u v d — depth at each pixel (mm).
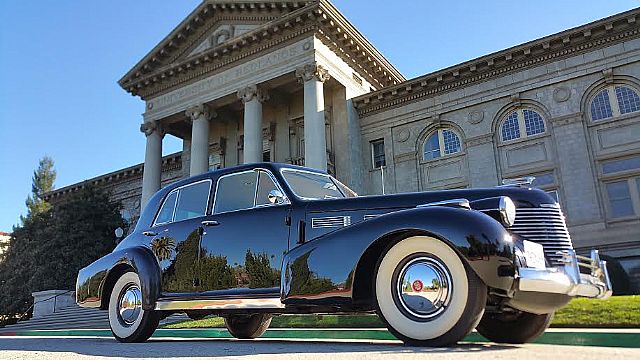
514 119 23438
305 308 4559
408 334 3699
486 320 4676
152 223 6238
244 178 5492
